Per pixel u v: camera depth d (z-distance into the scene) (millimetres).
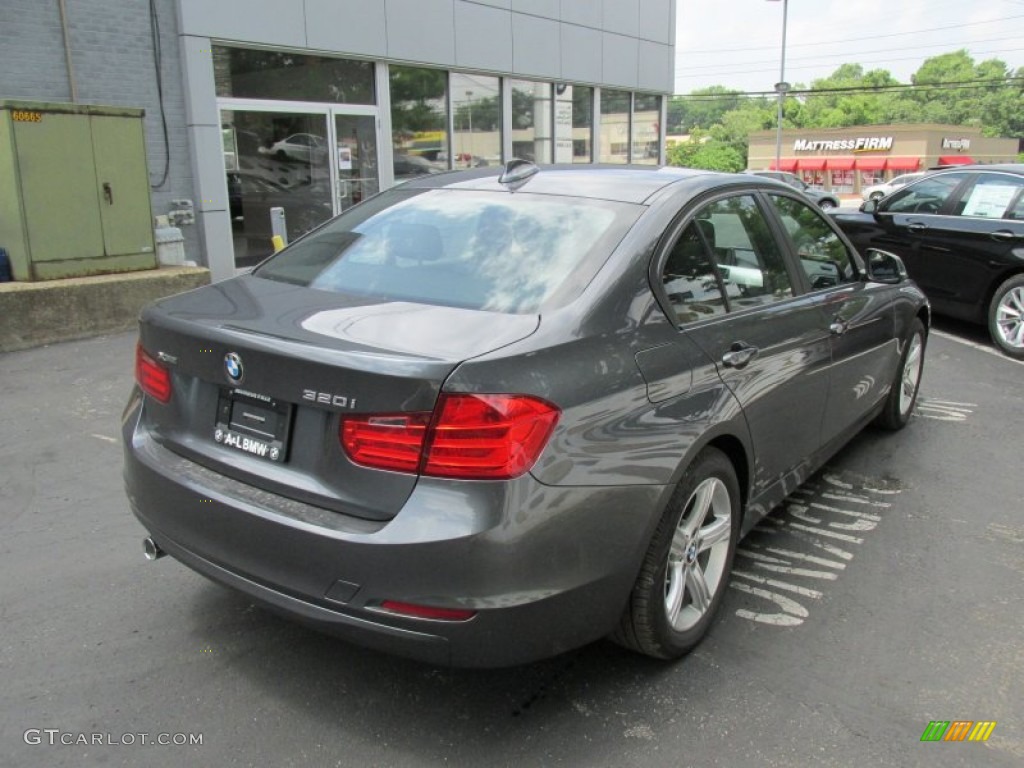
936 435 5684
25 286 7641
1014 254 8000
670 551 2893
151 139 10180
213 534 2672
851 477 4934
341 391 2406
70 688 2881
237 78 10938
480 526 2289
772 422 3504
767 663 3105
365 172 12812
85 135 8055
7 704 2789
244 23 10703
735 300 3406
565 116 16625
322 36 11602
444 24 13352
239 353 2604
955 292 8617
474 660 2408
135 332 8242
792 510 4484
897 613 3471
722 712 2824
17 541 3936
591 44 16594
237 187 11172
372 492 2400
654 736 2703
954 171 8844
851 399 4457
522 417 2344
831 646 3223
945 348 8414
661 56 18766
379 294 3000
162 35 10086
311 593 2463
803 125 101000
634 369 2717
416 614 2344
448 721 2760
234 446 2719
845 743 2686
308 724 2732
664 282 3016
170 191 10461
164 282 8484
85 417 5723
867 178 78250
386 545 2314
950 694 2943
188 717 2756
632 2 17547
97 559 3781
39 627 3232
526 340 2508
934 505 4559
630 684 2965
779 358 3512
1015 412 6238
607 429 2562
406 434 2330
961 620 3426
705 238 3324
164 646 3143
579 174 3584
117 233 8438
